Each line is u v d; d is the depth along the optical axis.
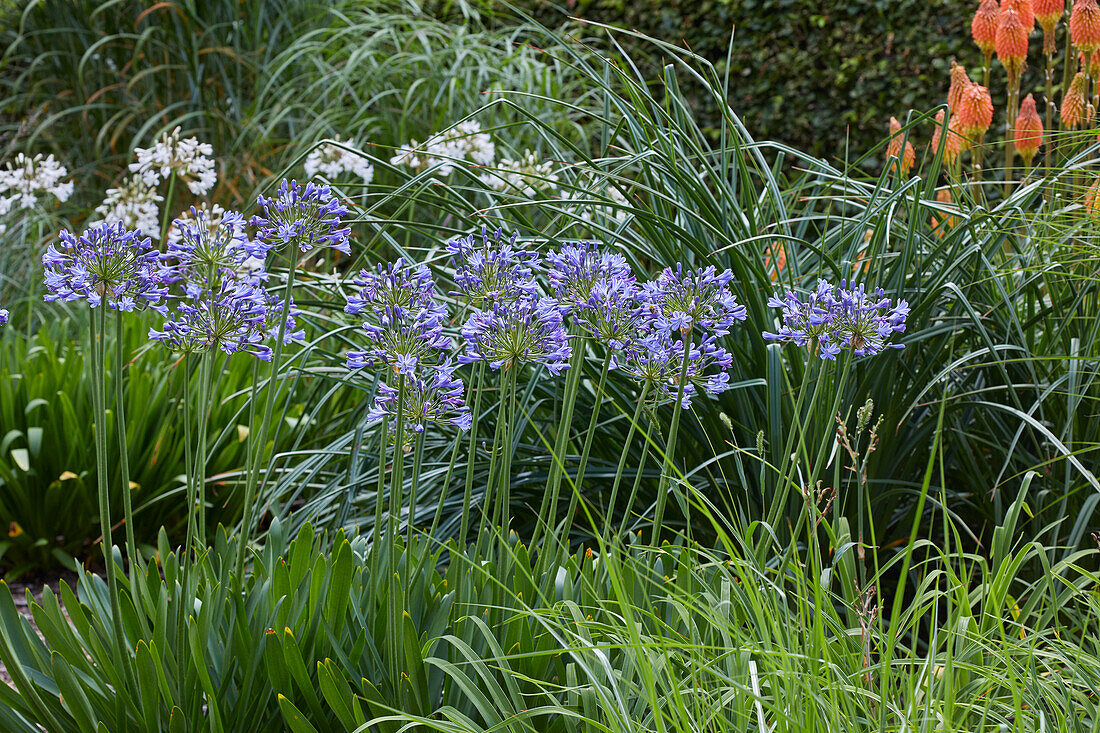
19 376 3.74
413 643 1.71
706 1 7.62
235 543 2.15
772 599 1.90
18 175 4.58
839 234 3.44
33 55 7.00
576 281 1.88
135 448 3.64
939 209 2.91
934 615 1.77
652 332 2.00
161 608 1.81
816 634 1.72
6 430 3.68
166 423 3.62
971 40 6.92
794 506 2.67
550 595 1.99
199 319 1.80
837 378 2.72
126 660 1.76
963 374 3.11
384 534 2.87
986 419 3.07
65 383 3.75
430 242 4.19
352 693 1.72
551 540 2.03
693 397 2.75
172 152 4.27
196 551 2.07
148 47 6.57
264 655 1.78
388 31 6.47
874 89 7.24
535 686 1.84
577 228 3.73
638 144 2.98
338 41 6.76
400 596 1.77
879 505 2.91
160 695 1.77
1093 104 3.81
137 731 1.80
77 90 6.77
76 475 3.52
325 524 3.10
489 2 8.20
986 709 1.61
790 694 1.58
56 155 6.69
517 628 1.85
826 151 7.52
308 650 1.84
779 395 2.59
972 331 3.12
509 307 1.80
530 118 2.88
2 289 5.51
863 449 2.79
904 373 2.85
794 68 7.45
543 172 4.71
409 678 1.73
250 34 6.71
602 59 2.99
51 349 4.02
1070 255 3.13
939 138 3.01
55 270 1.68
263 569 1.99
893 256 3.09
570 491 2.96
